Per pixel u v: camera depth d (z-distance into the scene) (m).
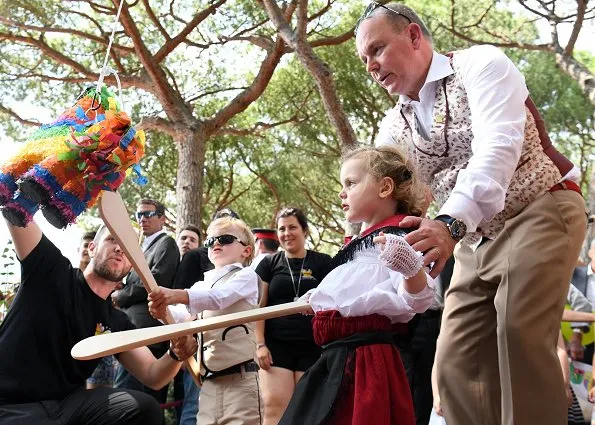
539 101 12.57
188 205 10.74
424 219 2.18
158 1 12.37
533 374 2.37
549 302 2.43
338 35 11.96
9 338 2.99
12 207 2.43
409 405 2.22
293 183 14.48
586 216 2.63
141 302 5.21
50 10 10.62
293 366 4.39
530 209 2.54
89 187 2.39
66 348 3.06
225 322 2.33
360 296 2.22
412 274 2.03
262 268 4.71
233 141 14.38
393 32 2.67
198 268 5.57
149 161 14.09
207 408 3.92
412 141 2.75
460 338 2.71
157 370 3.26
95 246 3.22
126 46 11.62
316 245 16.61
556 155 2.64
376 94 12.45
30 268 3.04
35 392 2.97
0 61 11.93
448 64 2.66
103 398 3.02
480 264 2.63
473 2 11.85
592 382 4.26
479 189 2.27
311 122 13.14
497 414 2.63
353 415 2.11
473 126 2.52
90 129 2.32
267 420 4.30
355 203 2.40
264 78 10.89
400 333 2.41
